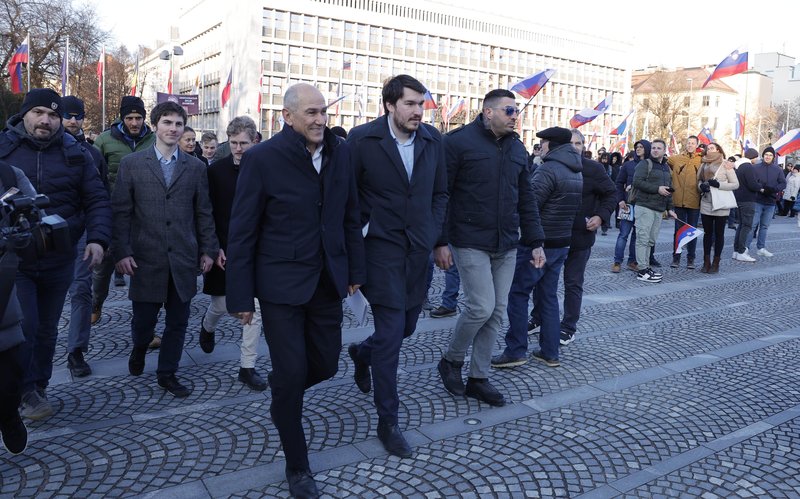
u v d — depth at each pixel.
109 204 4.25
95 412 4.12
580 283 5.91
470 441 3.83
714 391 4.82
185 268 4.38
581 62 82.62
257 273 3.23
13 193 3.01
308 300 3.19
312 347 3.40
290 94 3.16
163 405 4.25
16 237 2.96
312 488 3.16
